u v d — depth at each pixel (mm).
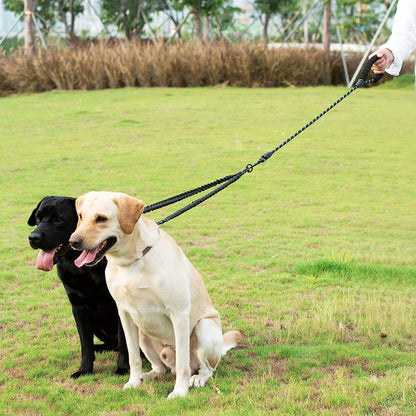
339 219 9086
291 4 40969
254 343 5039
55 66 23688
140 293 3988
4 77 23875
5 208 9484
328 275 6715
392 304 5590
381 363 4527
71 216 4406
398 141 14391
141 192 10258
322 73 25344
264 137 14594
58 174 11492
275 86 24547
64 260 4387
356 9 43969
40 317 5723
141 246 3957
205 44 26141
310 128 15625
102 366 4777
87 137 14664
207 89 23094
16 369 4660
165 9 40125
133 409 3900
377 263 7070
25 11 25234
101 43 25922
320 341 5023
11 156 12906
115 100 20219
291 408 3797
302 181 11234
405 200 10086
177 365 4102
